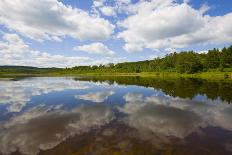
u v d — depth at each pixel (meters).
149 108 22.28
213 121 16.94
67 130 14.34
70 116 18.50
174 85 48.62
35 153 10.63
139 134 13.53
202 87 42.66
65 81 70.75
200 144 11.78
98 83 59.41
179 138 12.77
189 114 19.44
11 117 18.06
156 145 11.62
